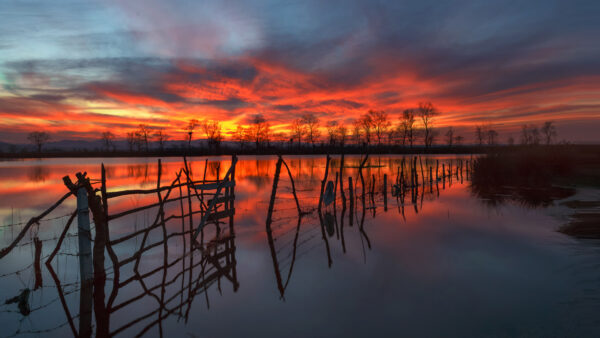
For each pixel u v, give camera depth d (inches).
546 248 266.1
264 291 210.8
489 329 152.3
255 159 2588.6
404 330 156.6
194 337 157.6
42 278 237.9
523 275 214.2
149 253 294.5
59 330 167.6
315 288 212.4
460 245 290.8
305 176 1076.5
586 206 422.3
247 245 318.3
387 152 3380.9
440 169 1315.2
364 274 233.3
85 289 217.5
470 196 585.0
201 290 215.2
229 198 401.7
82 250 219.3
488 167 856.3
